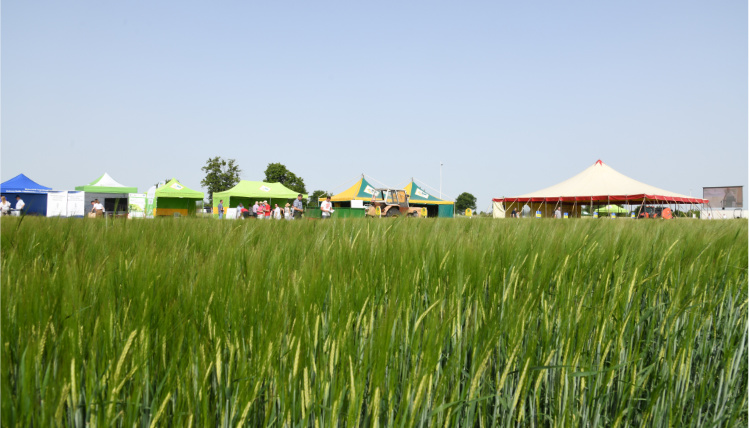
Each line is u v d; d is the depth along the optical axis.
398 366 1.26
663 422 1.54
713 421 1.54
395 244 2.10
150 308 1.10
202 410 0.99
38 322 1.01
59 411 0.85
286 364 1.10
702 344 1.77
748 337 1.82
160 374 1.07
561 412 1.40
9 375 0.89
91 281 1.30
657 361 1.61
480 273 1.64
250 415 1.14
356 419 1.07
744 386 1.71
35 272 1.26
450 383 1.28
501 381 1.29
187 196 23.94
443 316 1.45
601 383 1.48
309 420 1.18
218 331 1.14
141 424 1.02
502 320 1.39
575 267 1.91
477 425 1.44
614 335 1.56
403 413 1.06
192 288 1.32
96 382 0.91
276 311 1.17
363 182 34.53
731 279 2.13
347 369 1.12
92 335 1.05
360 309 1.38
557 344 1.44
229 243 2.12
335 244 2.05
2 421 0.82
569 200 32.28
